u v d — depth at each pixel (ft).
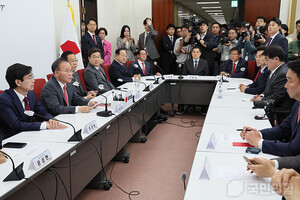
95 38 16.89
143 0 22.36
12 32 12.19
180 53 19.10
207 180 4.42
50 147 5.84
